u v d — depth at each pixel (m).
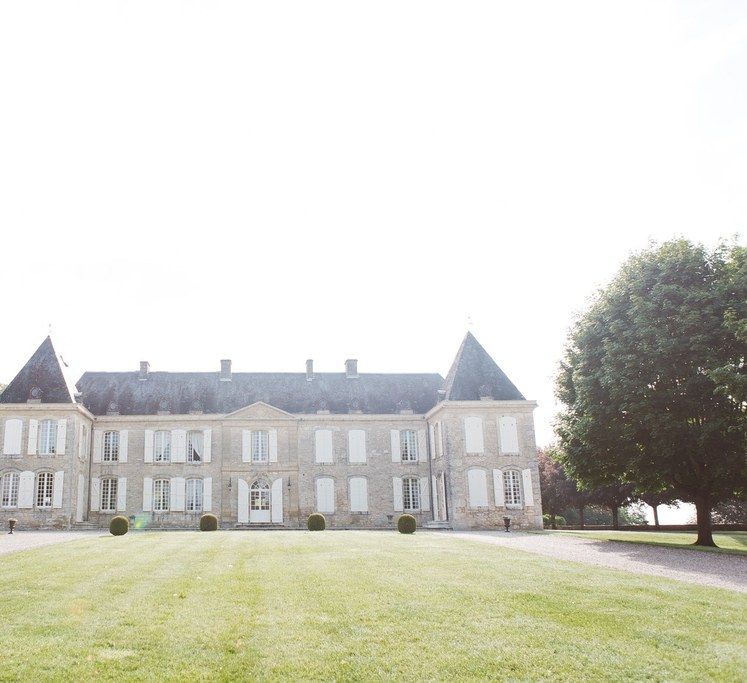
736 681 8.44
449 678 8.61
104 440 46.19
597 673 8.77
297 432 47.06
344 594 13.12
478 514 41.78
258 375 50.22
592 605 12.15
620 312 27.61
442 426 44.06
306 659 9.19
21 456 41.97
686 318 24.45
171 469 45.81
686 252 26.33
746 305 23.36
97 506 45.16
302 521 45.78
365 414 47.75
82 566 17.00
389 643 9.88
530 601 12.47
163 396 47.66
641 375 25.83
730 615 11.34
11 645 9.69
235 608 11.92
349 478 46.78
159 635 10.19
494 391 44.22
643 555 21.05
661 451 25.70
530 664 9.06
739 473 25.33
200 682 8.38
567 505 53.34
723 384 22.75
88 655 9.27
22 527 41.16
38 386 43.06
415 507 47.00
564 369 32.53
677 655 9.34
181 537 27.03
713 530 42.25
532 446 43.12
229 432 46.56
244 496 45.78
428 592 13.30
